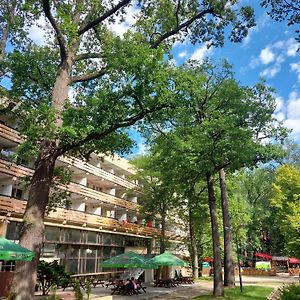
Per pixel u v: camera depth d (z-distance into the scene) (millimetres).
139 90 11523
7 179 26453
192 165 19609
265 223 56344
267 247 64562
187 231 49125
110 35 16188
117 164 44750
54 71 16500
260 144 21172
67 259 31266
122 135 13578
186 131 20031
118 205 41969
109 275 37312
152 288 27375
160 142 21266
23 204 25484
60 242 30250
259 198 56188
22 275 11656
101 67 15953
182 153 19391
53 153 12906
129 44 11898
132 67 11141
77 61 16031
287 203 33938
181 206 36188
